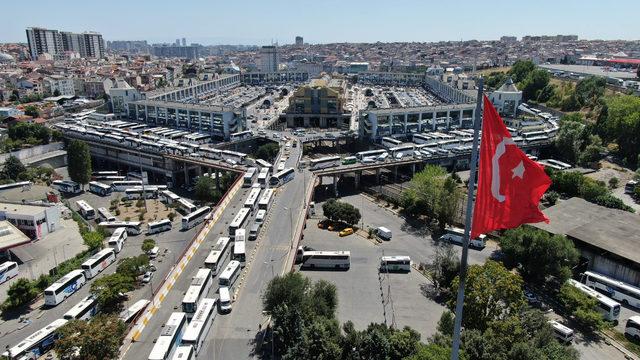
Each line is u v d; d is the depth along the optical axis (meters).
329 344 72.38
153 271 118.31
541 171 37.91
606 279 106.88
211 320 86.19
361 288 109.25
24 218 128.88
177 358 71.81
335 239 137.12
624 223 126.56
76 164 178.50
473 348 66.44
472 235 39.97
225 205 144.75
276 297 82.62
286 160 191.38
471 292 75.94
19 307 101.69
